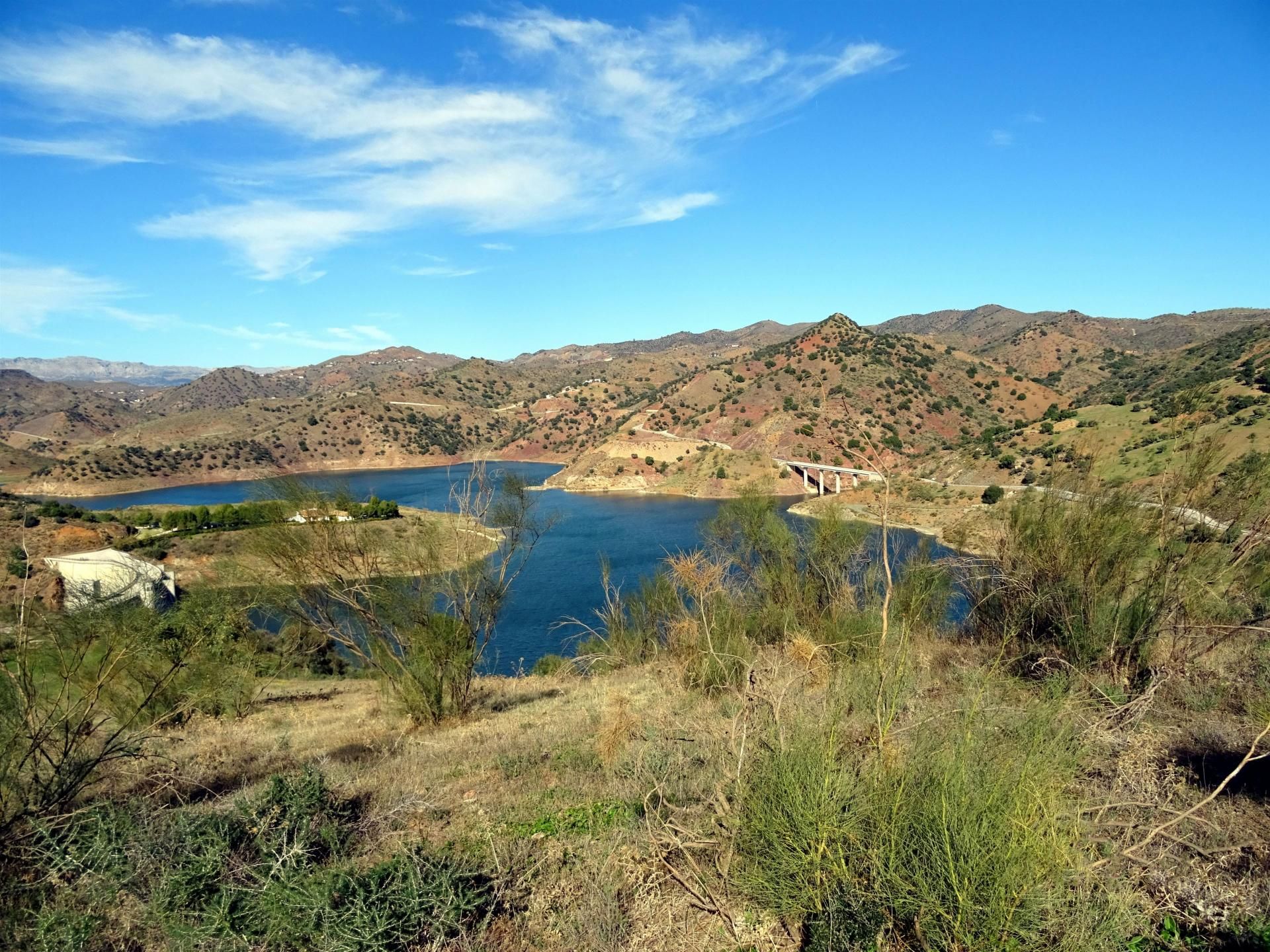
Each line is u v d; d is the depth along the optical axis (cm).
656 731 688
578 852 511
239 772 766
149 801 550
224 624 869
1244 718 605
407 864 441
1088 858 381
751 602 1309
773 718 480
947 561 1029
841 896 362
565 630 3512
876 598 1129
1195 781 512
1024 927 318
